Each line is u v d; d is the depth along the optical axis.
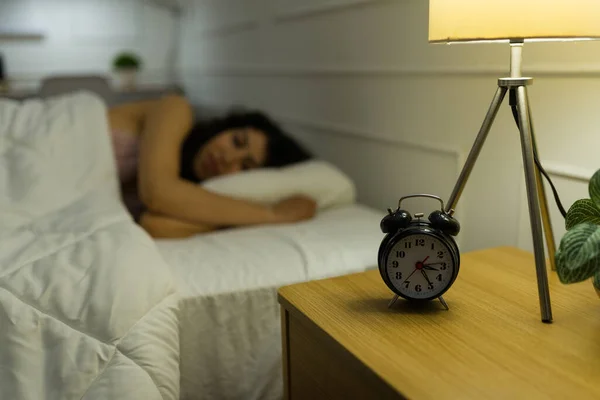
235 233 1.50
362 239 1.41
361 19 1.79
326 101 2.05
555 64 1.15
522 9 0.76
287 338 0.95
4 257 1.10
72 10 3.78
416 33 1.54
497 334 0.78
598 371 0.68
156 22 3.94
